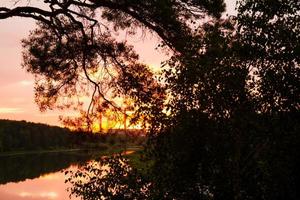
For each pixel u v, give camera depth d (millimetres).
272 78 8570
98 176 9445
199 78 8648
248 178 8523
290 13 8883
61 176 82375
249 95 8641
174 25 13414
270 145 8461
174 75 8727
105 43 15242
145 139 9273
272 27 8797
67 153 155125
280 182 8445
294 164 8461
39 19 14125
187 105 8695
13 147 151500
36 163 112938
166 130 8781
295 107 8562
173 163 8789
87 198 9305
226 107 8594
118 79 14781
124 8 13898
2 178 80312
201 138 8633
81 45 15195
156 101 9008
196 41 8961
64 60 15523
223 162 8523
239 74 8633
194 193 8758
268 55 8688
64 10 14062
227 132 8508
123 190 9180
